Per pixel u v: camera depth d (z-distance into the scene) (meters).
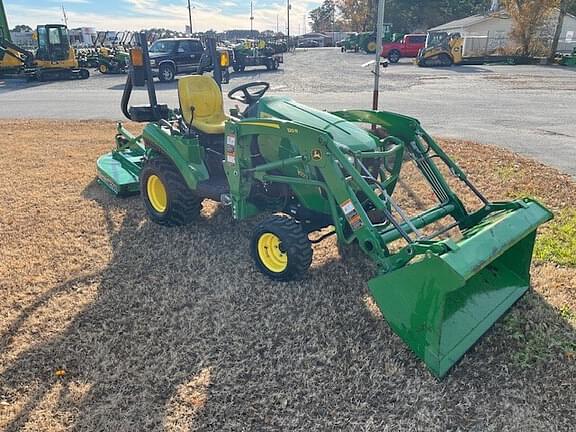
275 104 4.23
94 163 7.50
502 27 34.62
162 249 4.55
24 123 11.12
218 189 4.42
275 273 3.90
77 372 2.97
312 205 3.91
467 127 9.92
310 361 3.03
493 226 3.12
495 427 2.53
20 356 3.11
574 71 22.00
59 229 5.04
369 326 3.35
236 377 2.91
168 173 4.74
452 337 3.01
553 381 2.82
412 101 13.24
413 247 2.97
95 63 27.47
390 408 2.67
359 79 19.17
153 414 2.65
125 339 3.26
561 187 6.01
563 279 3.85
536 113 11.43
